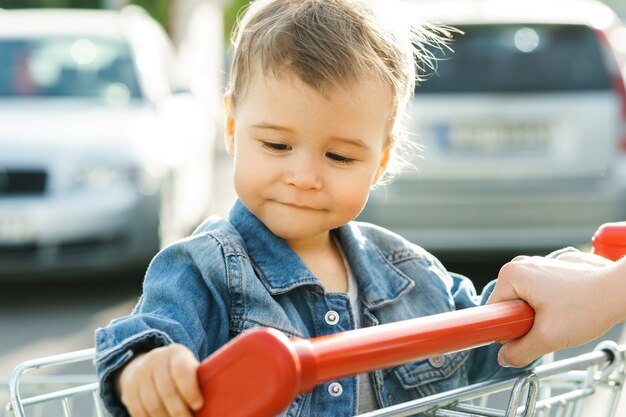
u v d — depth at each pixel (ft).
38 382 8.34
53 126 22.29
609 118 21.40
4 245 21.40
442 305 7.55
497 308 5.58
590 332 5.77
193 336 6.00
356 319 7.11
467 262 24.26
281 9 6.63
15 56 24.47
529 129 21.31
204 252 6.37
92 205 21.57
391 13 6.98
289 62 6.14
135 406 4.66
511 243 21.52
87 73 24.26
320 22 6.47
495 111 21.11
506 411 5.84
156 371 4.49
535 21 21.62
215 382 4.17
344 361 4.38
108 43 25.08
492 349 7.54
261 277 6.58
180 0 60.64
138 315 5.69
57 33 25.14
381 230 7.72
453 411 5.80
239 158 6.40
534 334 5.80
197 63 59.98
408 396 7.20
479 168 21.21
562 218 21.47
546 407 6.89
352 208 6.38
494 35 21.57
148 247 22.31
